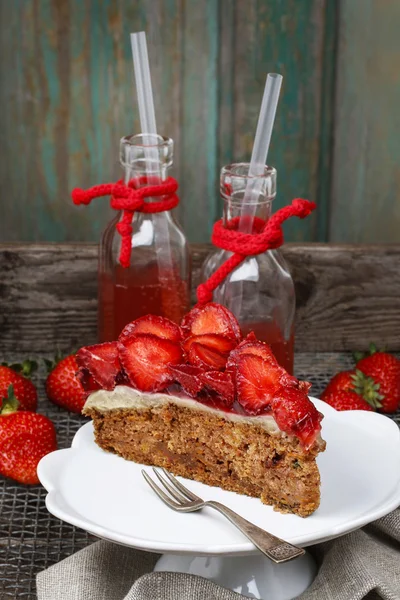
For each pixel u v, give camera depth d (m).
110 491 0.86
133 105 1.20
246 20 1.18
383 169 1.23
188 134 1.22
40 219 1.24
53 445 0.96
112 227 1.02
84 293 1.11
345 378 1.04
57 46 1.18
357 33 1.19
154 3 1.17
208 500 0.86
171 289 1.01
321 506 0.84
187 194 1.24
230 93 1.20
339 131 1.22
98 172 1.22
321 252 1.11
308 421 0.82
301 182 1.24
